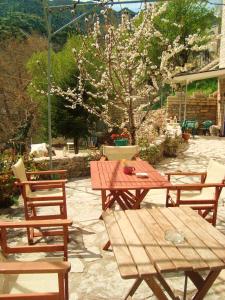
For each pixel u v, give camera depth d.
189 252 2.29
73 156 7.68
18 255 3.94
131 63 8.20
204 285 2.49
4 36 28.03
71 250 4.06
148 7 7.81
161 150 10.09
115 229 2.71
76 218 5.17
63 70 17.23
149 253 2.28
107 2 5.91
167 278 3.35
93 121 18.25
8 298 2.11
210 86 26.97
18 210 5.66
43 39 26.41
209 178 4.57
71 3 6.37
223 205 5.77
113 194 4.47
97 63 14.18
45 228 4.77
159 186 3.93
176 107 19.89
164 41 8.67
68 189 6.79
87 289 3.24
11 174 5.89
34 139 22.98
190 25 26.20
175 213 3.07
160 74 8.94
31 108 19.94
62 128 17.98
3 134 19.41
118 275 3.48
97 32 7.97
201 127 18.80
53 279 2.47
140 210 3.16
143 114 9.64
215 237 2.54
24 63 23.89
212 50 30.30
